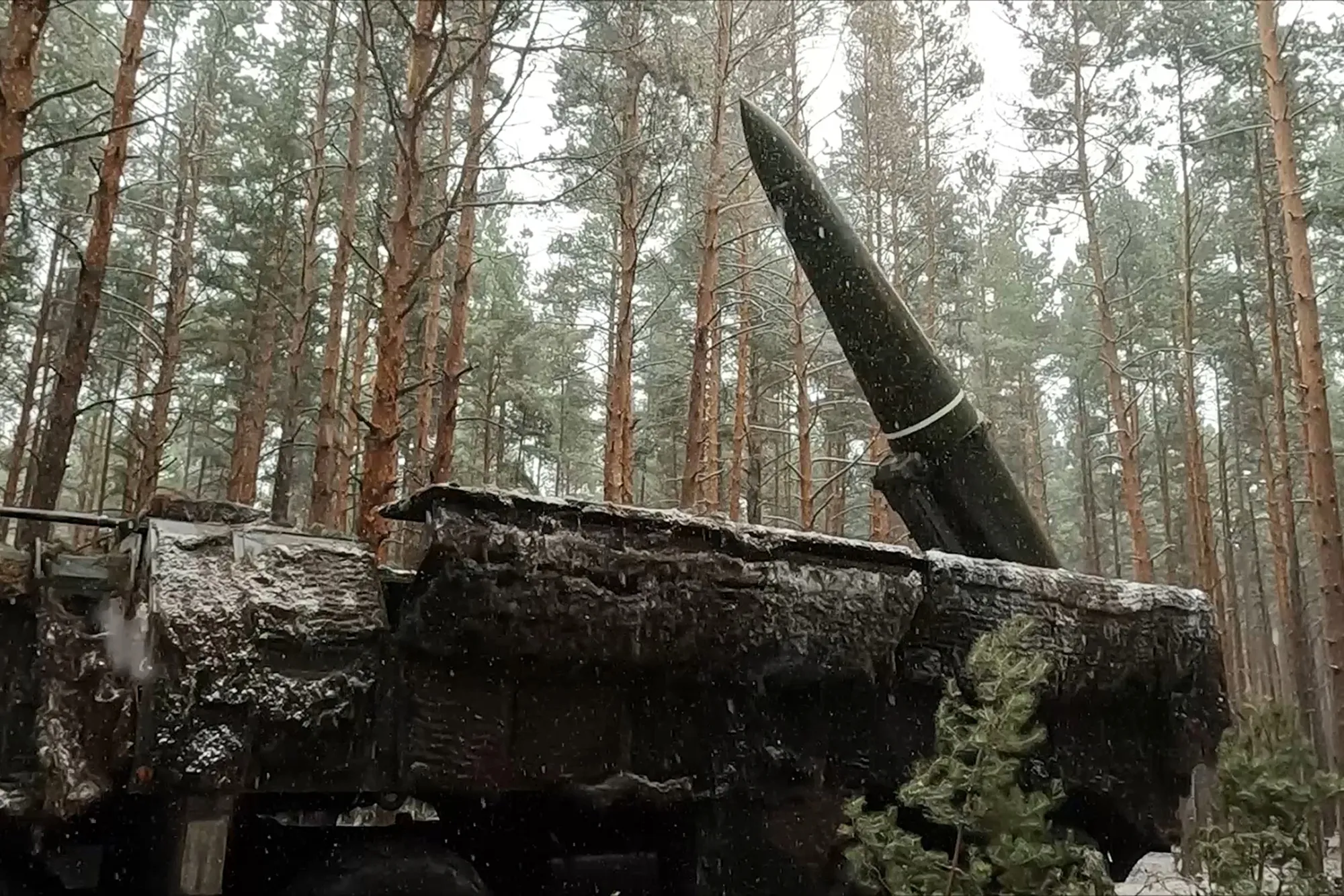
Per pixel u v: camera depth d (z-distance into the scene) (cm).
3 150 650
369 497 771
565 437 3156
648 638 445
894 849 398
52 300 1942
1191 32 1933
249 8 2050
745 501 2752
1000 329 2745
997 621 558
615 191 1811
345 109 1819
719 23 1527
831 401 2100
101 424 2827
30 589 390
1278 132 1200
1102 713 611
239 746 367
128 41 1149
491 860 482
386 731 402
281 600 394
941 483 727
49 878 420
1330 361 2473
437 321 1797
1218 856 410
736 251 2011
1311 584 2931
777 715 496
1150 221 2452
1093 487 3191
